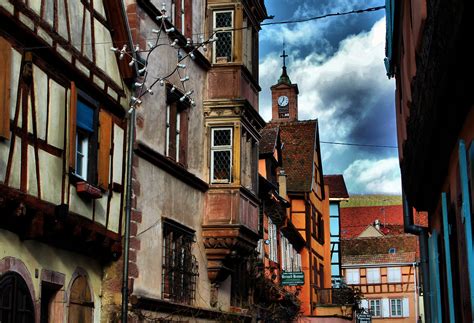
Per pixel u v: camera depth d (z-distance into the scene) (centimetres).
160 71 1750
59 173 1263
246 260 2217
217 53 2059
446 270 1009
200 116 1995
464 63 727
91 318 1437
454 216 932
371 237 6888
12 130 1125
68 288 1342
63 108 1287
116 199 1495
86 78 1372
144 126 1642
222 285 2081
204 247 1980
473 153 713
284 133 4169
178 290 1786
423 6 808
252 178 2167
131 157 1490
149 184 1655
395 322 6556
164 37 1781
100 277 1487
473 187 718
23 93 1162
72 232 1299
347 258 6794
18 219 1145
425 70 862
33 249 1224
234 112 2005
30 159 1172
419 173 1191
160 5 1784
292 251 3603
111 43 1520
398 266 6631
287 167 4000
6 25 1127
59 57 1272
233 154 1995
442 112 863
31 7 1203
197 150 1967
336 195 4984
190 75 1931
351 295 4047
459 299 948
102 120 1430
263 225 2820
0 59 1084
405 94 1184
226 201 1977
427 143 1007
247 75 2102
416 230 1531
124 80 1559
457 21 640
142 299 1544
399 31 1242
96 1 1456
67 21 1323
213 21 2073
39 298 1232
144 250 1609
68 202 1284
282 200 3234
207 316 1922
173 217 1783
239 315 2103
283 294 2897
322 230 4406
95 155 1411
